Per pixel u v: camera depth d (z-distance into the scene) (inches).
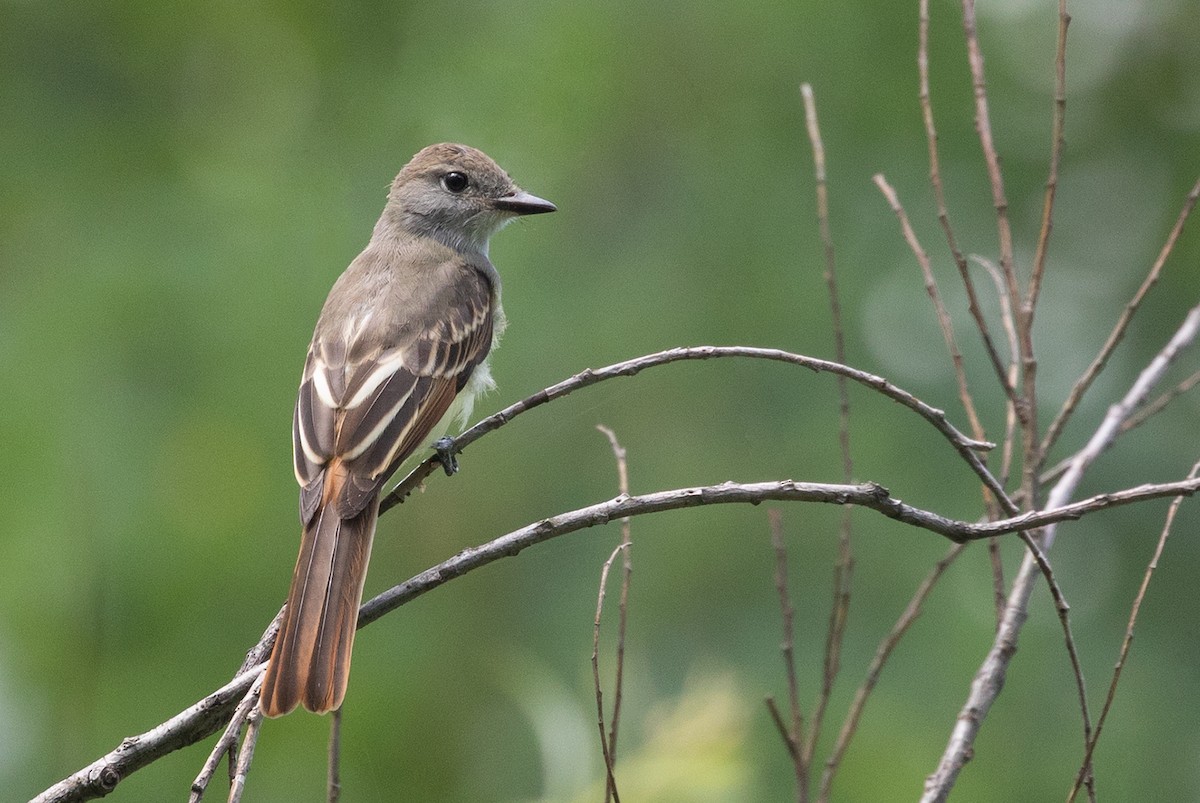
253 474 431.2
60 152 497.4
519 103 524.1
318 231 479.2
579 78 523.5
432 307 356.5
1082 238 547.2
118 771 232.4
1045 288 531.8
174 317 447.8
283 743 424.8
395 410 325.7
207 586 421.7
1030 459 285.3
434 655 451.2
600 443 491.8
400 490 301.3
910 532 470.6
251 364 444.5
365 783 427.8
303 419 318.7
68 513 412.2
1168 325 532.7
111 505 417.4
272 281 458.9
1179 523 489.1
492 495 479.2
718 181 522.9
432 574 258.2
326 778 424.5
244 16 534.3
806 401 495.8
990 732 445.7
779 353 247.8
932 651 448.5
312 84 541.0
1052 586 239.9
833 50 530.0
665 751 314.5
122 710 410.3
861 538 473.7
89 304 442.6
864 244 516.4
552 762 323.9
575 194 522.0
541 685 417.1
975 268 515.2
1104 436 300.0
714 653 459.5
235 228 474.6
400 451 321.7
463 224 406.6
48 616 409.4
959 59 536.4
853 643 456.1
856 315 505.0
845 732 269.1
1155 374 306.5
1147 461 492.4
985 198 530.0
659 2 530.6
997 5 554.6
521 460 486.6
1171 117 566.9
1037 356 523.2
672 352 259.0
